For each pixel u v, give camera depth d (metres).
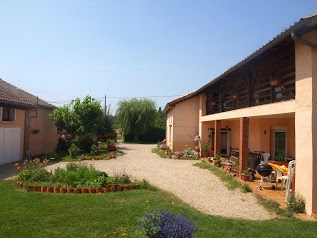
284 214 6.91
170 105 21.88
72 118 21.38
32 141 19.56
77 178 9.19
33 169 10.12
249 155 13.79
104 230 5.43
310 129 6.78
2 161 15.38
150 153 23.58
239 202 8.39
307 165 6.87
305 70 7.01
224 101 15.80
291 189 8.12
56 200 7.41
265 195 8.77
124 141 38.66
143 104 37.69
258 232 5.51
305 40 6.65
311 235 5.38
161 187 10.23
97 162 17.09
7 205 6.88
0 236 5.07
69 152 19.12
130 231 5.36
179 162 17.67
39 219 5.95
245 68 10.88
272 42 7.24
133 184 9.27
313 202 6.70
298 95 7.30
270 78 9.34
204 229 5.58
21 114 17.50
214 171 13.65
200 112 21.02
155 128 39.34
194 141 21.83
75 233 5.27
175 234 4.09
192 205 7.97
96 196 7.91
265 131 14.24
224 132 20.52
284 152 13.27
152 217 4.38
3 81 21.62
